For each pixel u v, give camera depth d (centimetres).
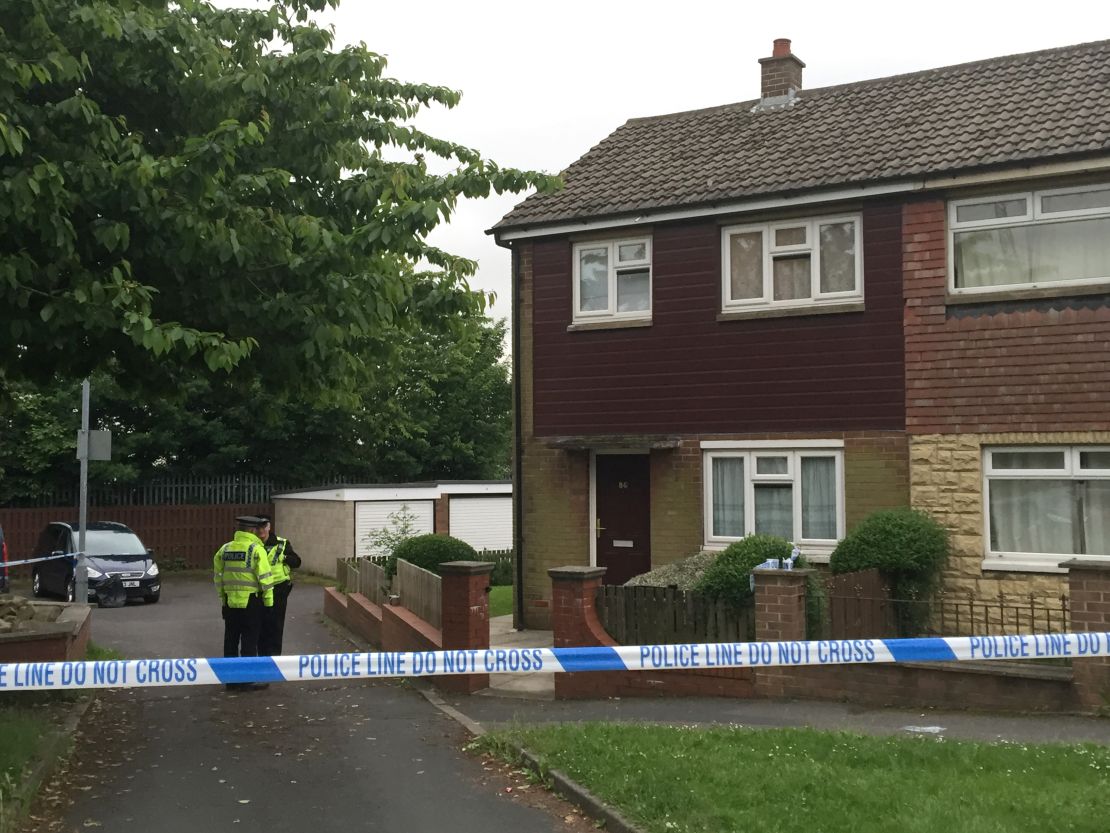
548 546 1614
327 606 2008
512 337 1659
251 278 963
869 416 1388
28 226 834
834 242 1433
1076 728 861
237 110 1018
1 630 1119
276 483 3516
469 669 715
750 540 1129
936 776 712
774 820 636
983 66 1584
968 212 1347
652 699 1086
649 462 1559
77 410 3169
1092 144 1246
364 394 3472
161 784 803
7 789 705
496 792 775
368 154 1113
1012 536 1312
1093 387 1255
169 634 1778
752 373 1470
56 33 905
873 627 1110
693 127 1753
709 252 1503
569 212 1582
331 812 730
